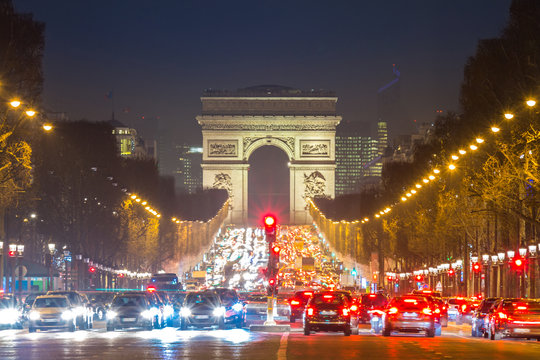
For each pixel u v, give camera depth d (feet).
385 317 236.22
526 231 347.15
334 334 252.01
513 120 316.60
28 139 345.31
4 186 331.77
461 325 355.56
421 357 152.15
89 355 157.38
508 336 220.84
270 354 158.20
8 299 297.53
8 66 301.02
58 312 264.11
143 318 268.00
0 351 169.27
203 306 273.75
